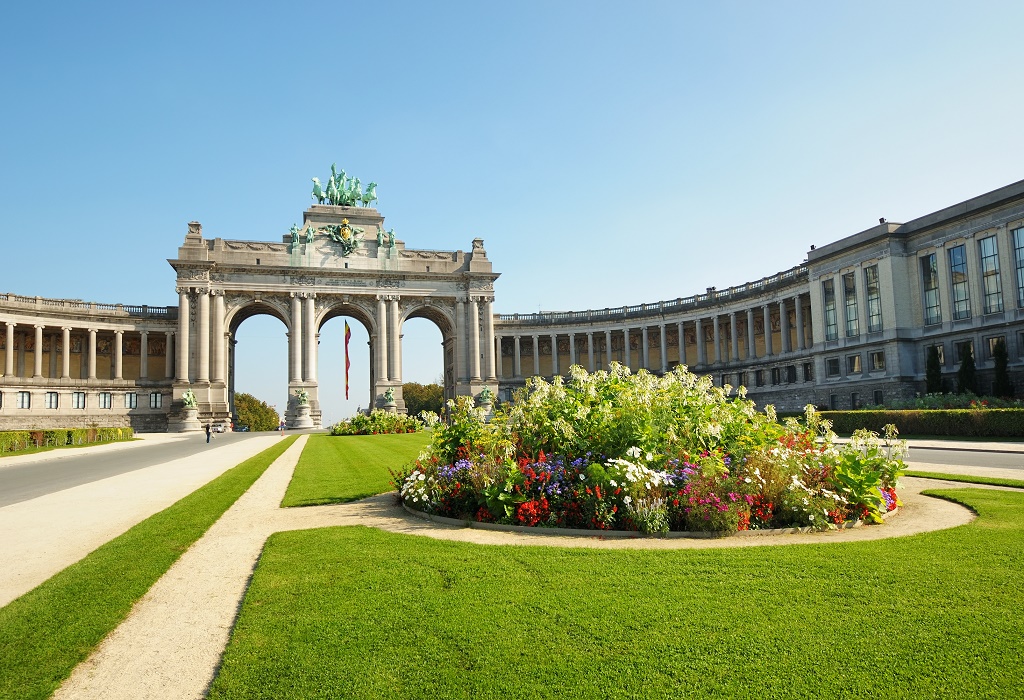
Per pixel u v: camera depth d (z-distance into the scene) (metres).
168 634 10.19
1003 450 36.47
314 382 111.12
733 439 18.55
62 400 106.94
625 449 17.72
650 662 8.36
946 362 69.44
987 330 65.06
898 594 10.41
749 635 9.05
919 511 17.81
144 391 114.00
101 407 110.50
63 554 15.48
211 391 106.44
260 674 8.47
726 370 110.25
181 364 105.12
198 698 8.03
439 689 7.87
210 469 36.19
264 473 32.75
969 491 20.69
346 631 9.71
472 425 20.66
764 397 100.19
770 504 16.34
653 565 12.55
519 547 14.39
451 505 18.56
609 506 16.44
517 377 131.12
